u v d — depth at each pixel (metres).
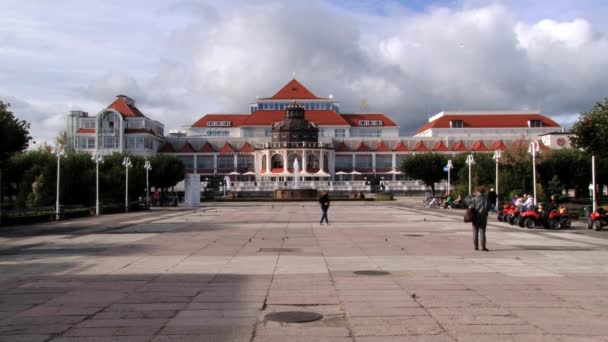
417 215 49.28
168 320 10.23
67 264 17.98
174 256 19.91
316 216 47.94
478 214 21.39
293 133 143.00
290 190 97.25
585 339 8.89
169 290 13.19
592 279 14.60
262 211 58.25
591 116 40.94
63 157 64.88
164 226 36.31
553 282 14.13
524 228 33.22
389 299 12.00
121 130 139.12
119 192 67.94
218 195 113.31
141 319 10.33
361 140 155.25
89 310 11.10
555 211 32.69
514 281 14.29
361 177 149.38
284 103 174.88
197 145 154.50
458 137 155.00
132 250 22.08
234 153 149.00
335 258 19.14
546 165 84.38
